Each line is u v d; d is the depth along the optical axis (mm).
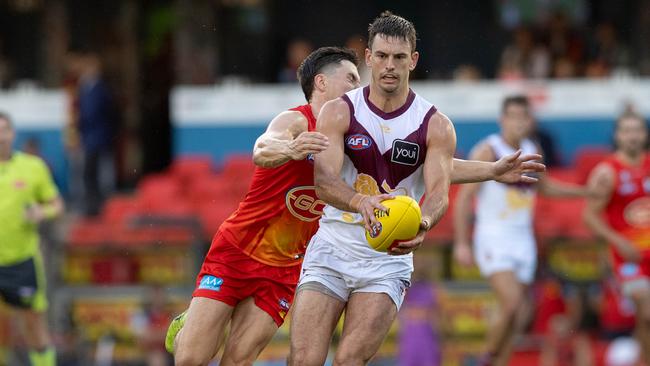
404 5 74312
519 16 72438
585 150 63438
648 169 42375
